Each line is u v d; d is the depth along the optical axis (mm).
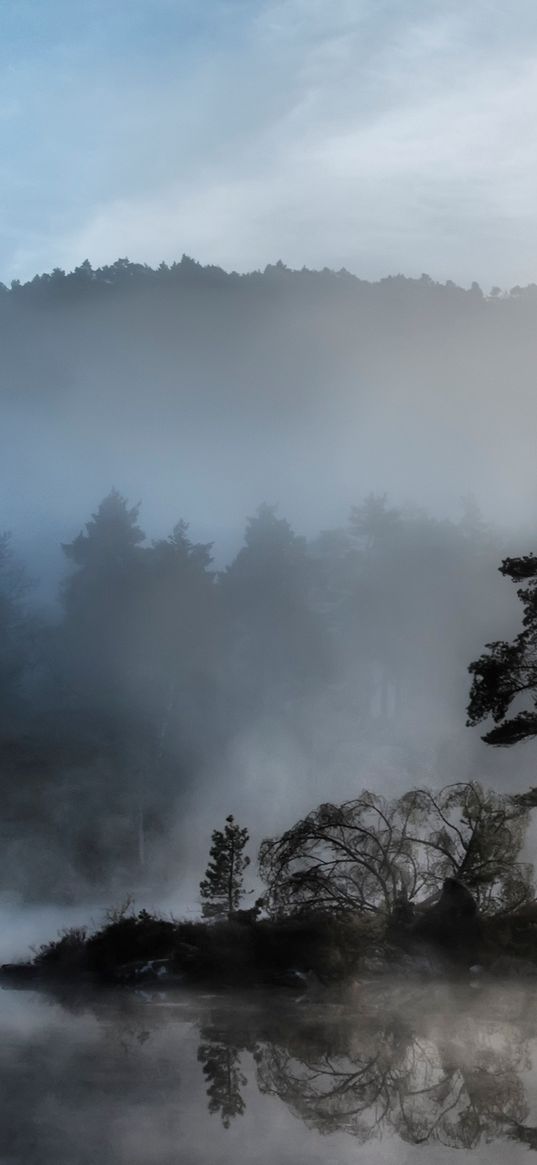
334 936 23125
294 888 25375
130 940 23969
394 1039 16328
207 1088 12875
